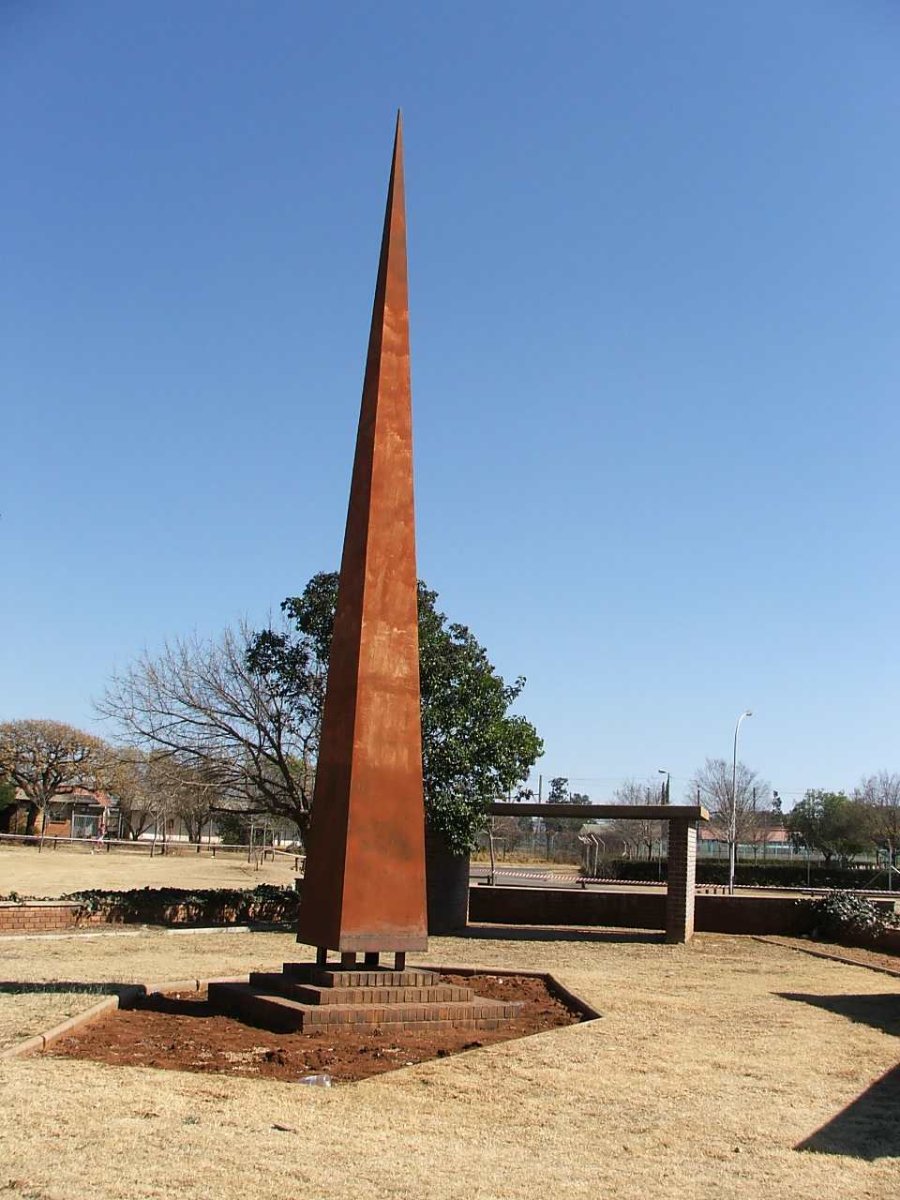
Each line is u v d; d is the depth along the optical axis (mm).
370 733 12180
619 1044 11086
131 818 65625
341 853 11930
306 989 11664
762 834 78562
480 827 24219
